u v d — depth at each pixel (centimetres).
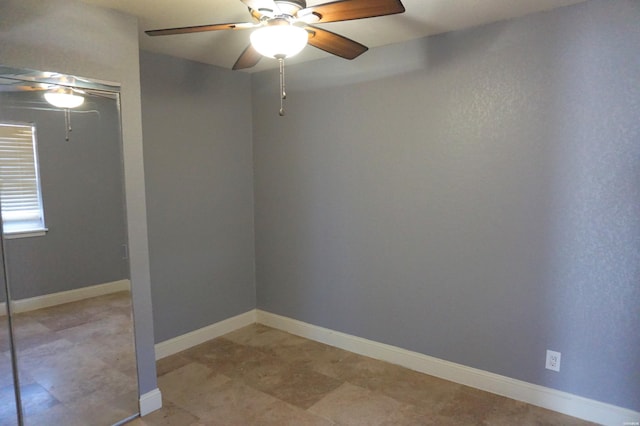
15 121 192
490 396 258
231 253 363
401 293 296
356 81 302
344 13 160
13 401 200
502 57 241
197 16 226
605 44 211
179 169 318
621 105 209
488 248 256
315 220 338
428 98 270
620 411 221
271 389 269
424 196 278
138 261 233
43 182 202
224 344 340
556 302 235
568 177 226
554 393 240
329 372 291
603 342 223
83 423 221
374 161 299
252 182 377
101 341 225
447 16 232
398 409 245
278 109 351
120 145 223
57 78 199
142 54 290
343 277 326
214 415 240
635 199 209
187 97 319
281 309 371
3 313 195
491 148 249
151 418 237
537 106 232
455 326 273
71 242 212
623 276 215
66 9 200
